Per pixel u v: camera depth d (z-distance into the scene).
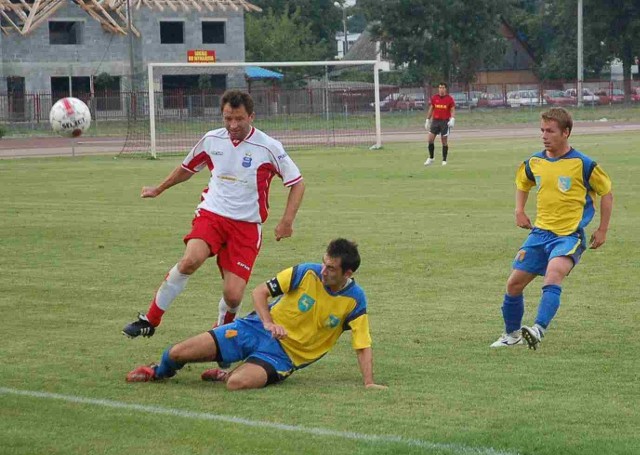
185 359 11.73
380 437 9.57
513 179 38.00
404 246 22.56
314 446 9.31
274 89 86.06
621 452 9.12
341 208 29.70
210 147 13.20
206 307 16.61
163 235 24.77
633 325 14.99
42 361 12.91
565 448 9.22
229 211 13.05
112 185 37.91
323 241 23.48
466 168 43.25
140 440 9.54
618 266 19.84
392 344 13.91
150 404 10.84
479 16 123.25
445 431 9.77
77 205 31.39
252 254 13.21
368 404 10.82
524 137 68.69
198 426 9.95
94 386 11.64
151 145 53.72
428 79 123.25
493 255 21.34
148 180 39.91
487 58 130.25
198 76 107.38
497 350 13.55
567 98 109.56
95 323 15.36
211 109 81.56
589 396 11.14
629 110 101.69
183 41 106.62
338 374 12.33
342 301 11.70
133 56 97.50
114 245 23.22
